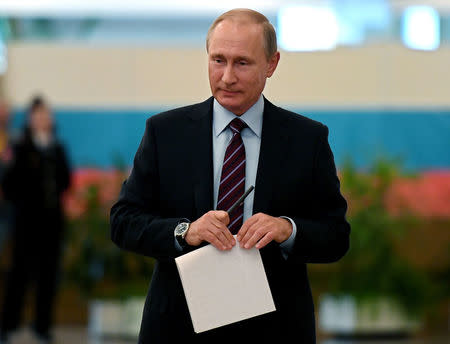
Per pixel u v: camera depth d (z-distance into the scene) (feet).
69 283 52.54
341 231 18.57
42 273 47.96
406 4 60.39
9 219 52.03
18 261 47.91
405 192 53.16
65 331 52.65
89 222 52.65
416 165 59.82
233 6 60.39
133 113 60.95
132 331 50.03
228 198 18.19
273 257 18.17
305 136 18.65
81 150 60.34
